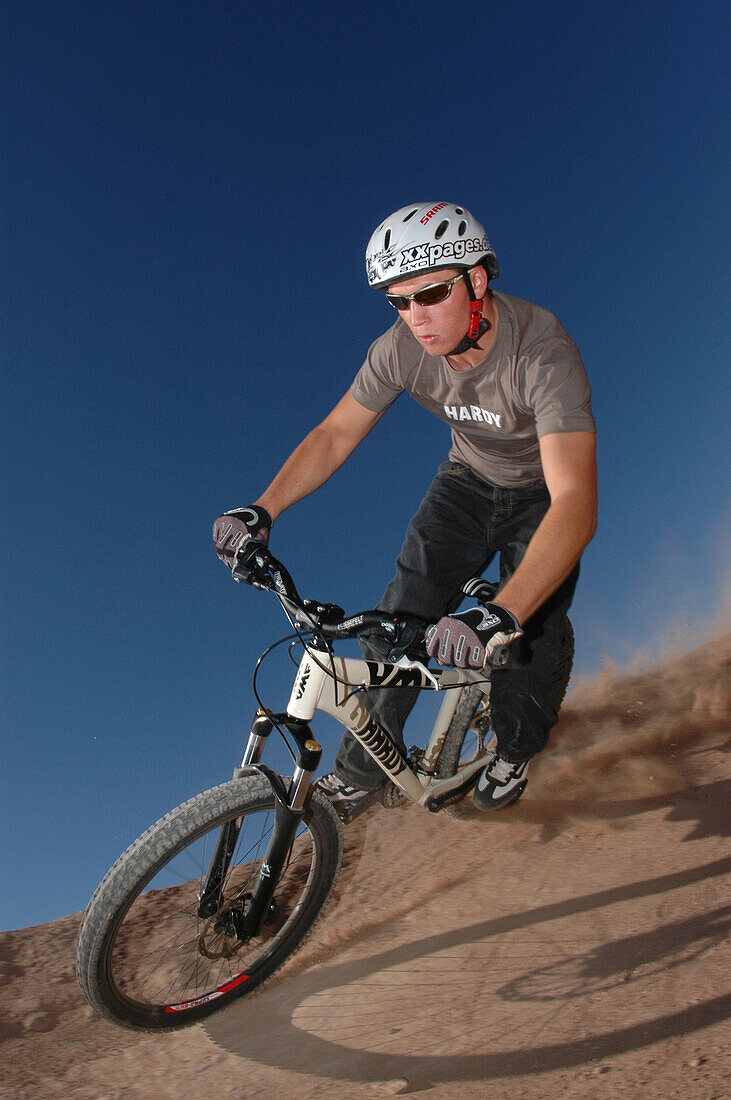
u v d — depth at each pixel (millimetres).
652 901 2400
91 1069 2049
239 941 2295
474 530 2934
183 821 2082
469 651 1898
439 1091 1737
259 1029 2184
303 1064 1971
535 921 2441
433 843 3199
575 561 2178
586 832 3070
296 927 2428
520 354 2432
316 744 2209
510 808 3369
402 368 2684
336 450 2834
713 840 2752
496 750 2898
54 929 2840
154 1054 2111
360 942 2553
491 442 2727
